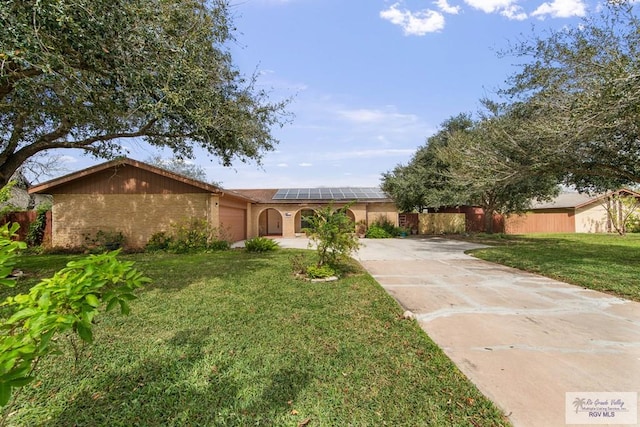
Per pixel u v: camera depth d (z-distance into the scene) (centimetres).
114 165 1253
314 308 471
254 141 912
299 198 2173
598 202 2383
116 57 509
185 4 608
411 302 516
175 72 578
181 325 400
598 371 289
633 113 625
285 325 401
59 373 282
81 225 1275
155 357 314
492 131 1030
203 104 667
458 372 287
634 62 611
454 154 1406
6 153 747
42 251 1216
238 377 278
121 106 593
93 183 1279
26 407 235
